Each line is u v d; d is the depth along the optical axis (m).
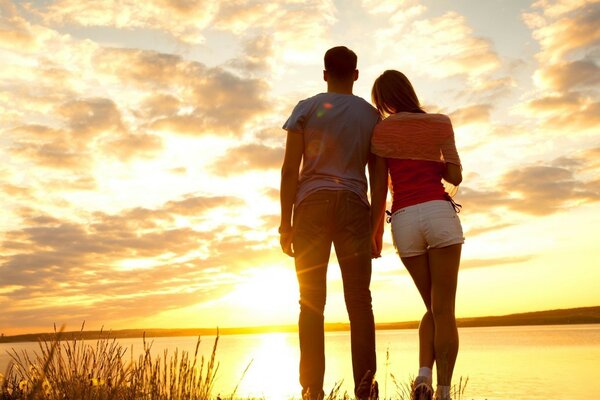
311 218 3.41
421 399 2.92
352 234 3.39
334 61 3.67
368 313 3.36
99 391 2.52
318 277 3.39
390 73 3.58
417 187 3.29
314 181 3.45
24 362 2.48
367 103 3.62
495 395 78.44
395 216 3.36
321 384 3.25
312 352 3.30
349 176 3.46
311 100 3.55
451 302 3.16
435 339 3.12
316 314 3.34
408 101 3.52
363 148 3.53
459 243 3.20
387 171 3.50
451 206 3.27
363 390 3.12
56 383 2.42
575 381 94.50
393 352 136.25
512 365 128.50
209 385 2.54
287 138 3.55
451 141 3.32
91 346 2.59
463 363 139.12
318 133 3.47
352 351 3.33
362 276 3.39
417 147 3.30
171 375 2.53
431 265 3.23
